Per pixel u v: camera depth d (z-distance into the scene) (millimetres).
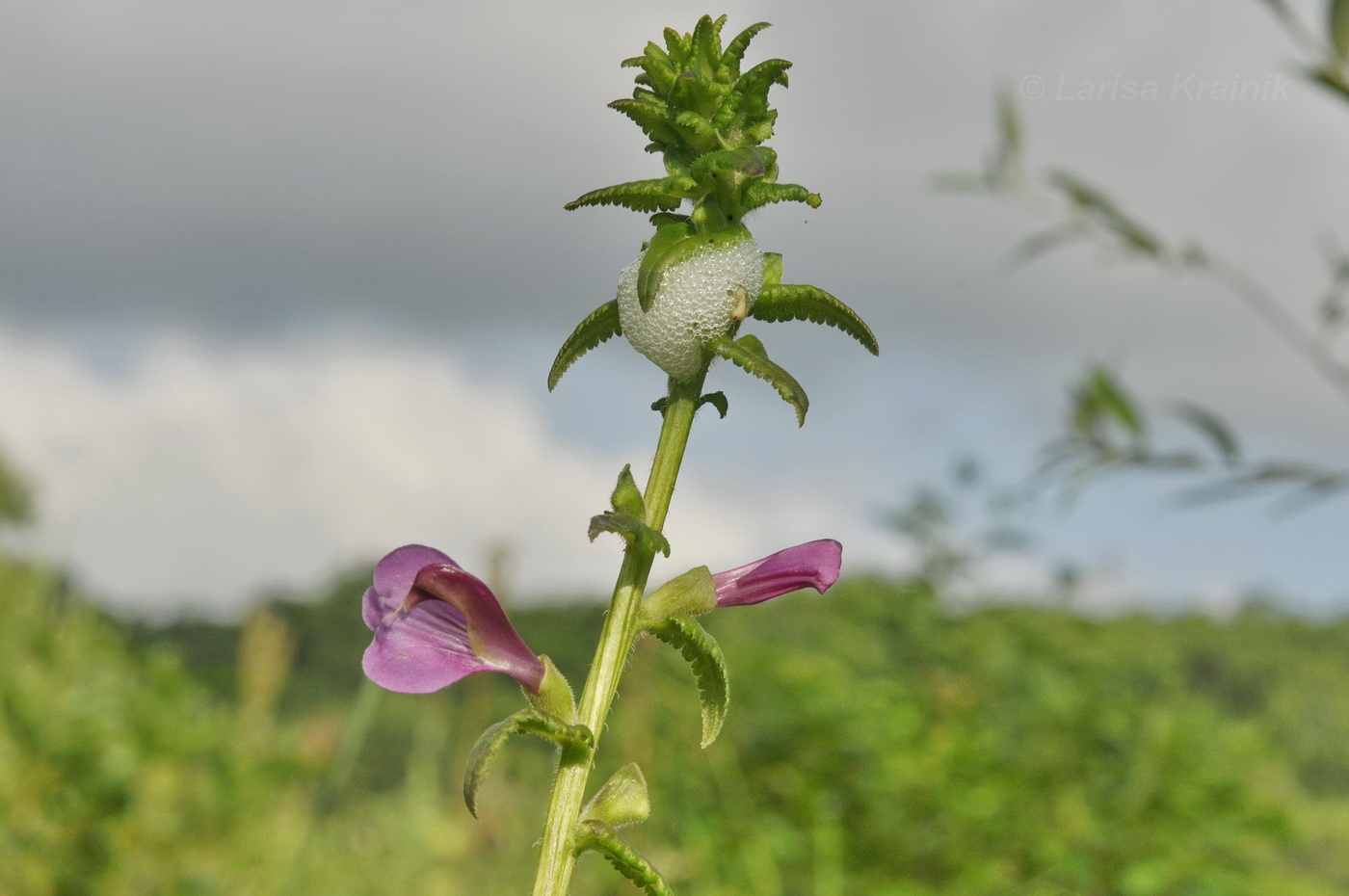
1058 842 5129
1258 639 28500
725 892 5352
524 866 6973
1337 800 9281
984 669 6047
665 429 1480
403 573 1490
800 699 5629
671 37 1531
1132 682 6422
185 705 5883
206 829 5617
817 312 1511
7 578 6582
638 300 1438
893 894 5062
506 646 1446
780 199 1465
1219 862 5246
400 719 7539
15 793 4887
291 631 6969
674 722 6023
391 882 6520
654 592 1469
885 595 6602
